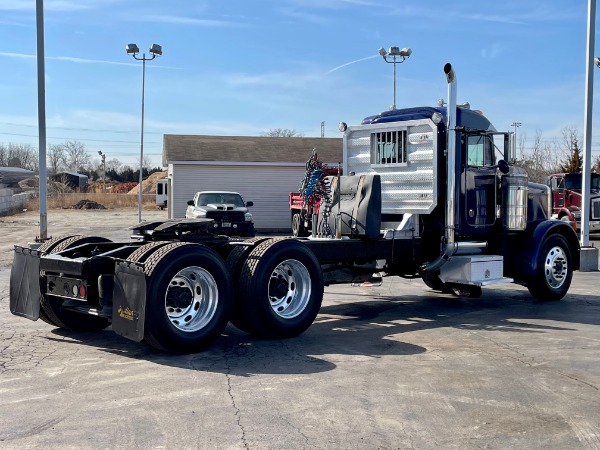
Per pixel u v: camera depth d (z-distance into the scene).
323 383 5.94
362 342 7.68
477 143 9.96
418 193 9.75
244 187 29.94
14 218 39.50
